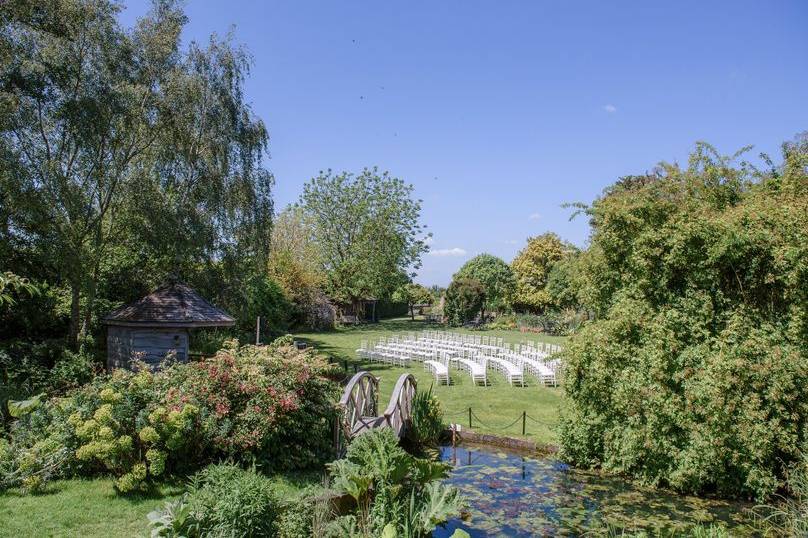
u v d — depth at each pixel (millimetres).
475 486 7887
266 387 7242
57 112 13156
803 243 7191
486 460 9211
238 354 8023
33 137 13250
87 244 14586
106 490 6094
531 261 42156
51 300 14375
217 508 4664
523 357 19188
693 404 7426
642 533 5641
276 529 4879
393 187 41812
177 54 16562
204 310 12742
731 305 7781
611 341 8281
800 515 6301
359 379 9078
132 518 5484
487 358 18922
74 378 11117
